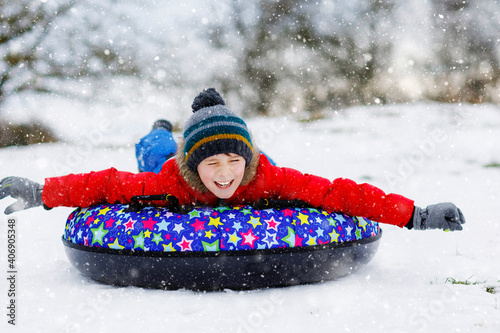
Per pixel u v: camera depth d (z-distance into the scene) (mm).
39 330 2244
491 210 5398
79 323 2324
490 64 22797
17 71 15820
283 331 2203
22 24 15695
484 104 20344
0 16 15484
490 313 2377
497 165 9156
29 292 2838
